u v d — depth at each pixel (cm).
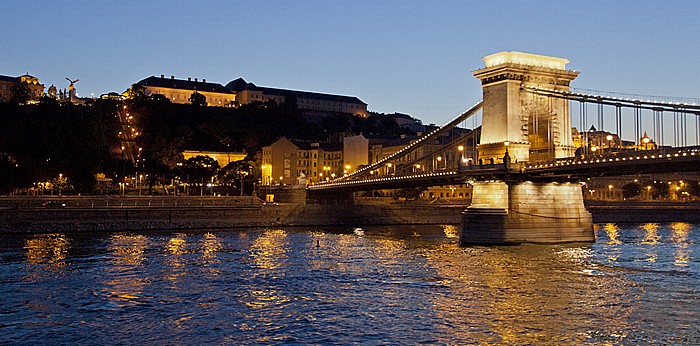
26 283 6022
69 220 12031
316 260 7744
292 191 16975
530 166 9062
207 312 4953
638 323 4612
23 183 13288
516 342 4166
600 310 4997
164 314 4884
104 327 4516
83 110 14825
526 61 9806
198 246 9269
